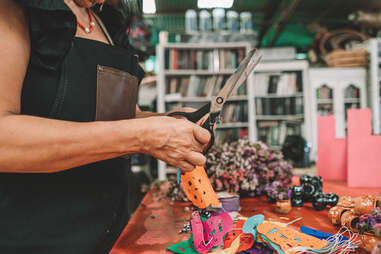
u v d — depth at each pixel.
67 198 0.52
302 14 6.75
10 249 0.47
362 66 4.81
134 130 0.42
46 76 0.49
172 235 0.63
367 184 1.05
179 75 4.30
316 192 0.82
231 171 0.97
